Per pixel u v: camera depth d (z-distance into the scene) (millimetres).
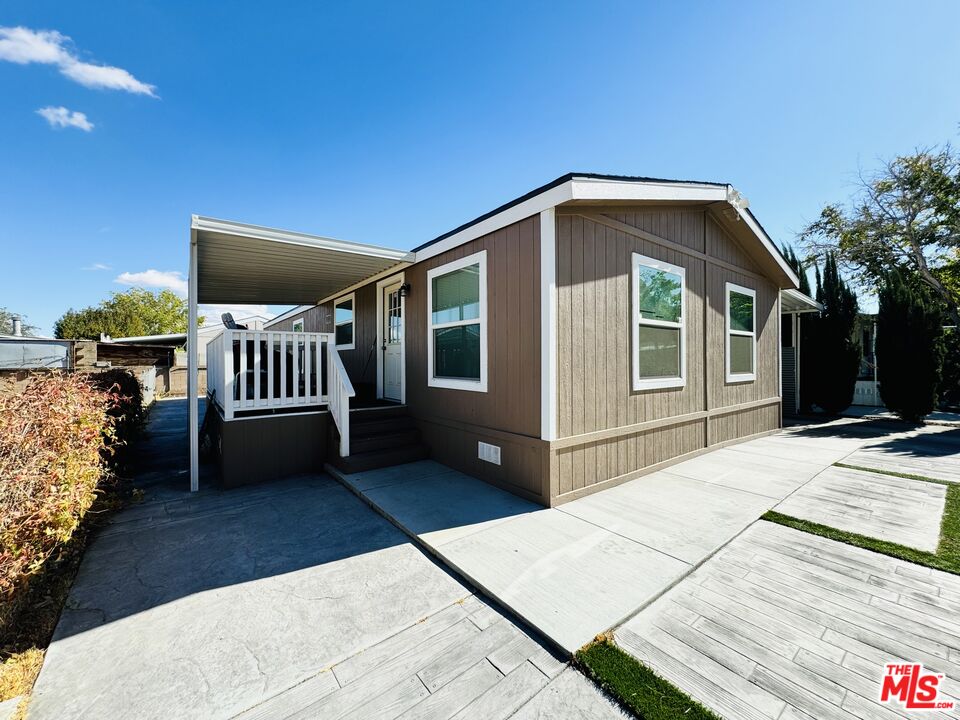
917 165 11039
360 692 1666
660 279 5043
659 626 2043
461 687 1689
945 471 4883
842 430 8156
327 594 2412
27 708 1592
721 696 1595
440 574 2637
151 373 14000
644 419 4762
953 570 2543
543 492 3744
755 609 2184
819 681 1669
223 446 4484
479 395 4531
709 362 5941
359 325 7754
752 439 7020
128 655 1897
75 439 2688
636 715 1531
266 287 7449
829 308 10242
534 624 2045
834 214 12734
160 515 3689
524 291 3967
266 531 3326
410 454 5223
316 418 5113
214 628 2100
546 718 1532
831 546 2920
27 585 2115
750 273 6984
